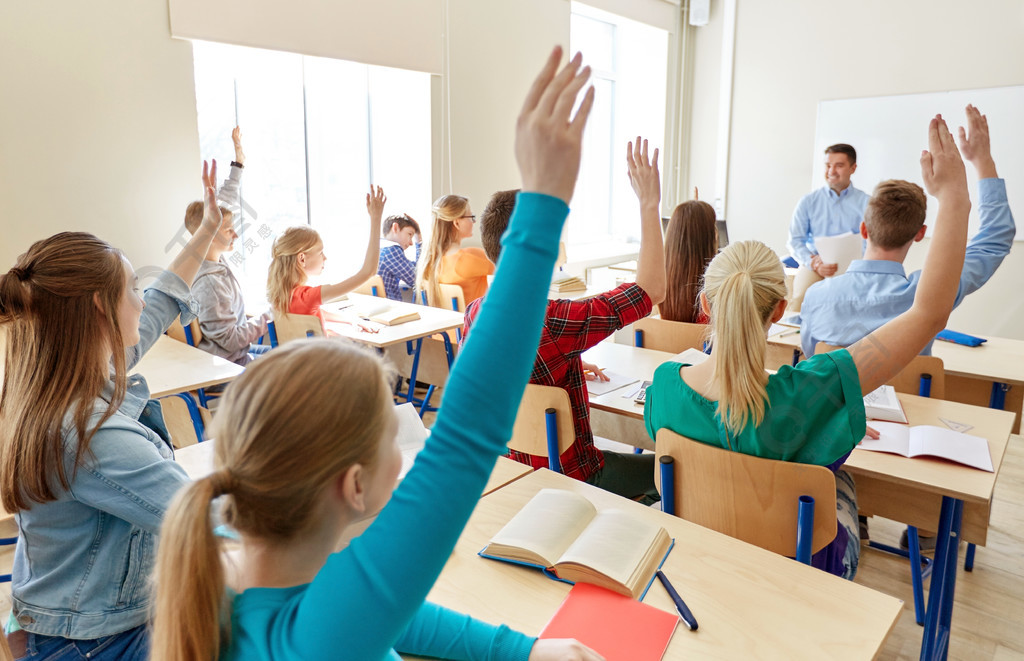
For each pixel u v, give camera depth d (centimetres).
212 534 55
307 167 431
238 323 304
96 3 302
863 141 543
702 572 112
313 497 55
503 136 500
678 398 146
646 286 167
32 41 287
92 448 95
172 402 235
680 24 614
